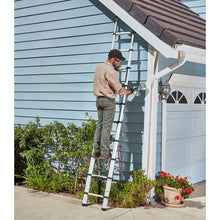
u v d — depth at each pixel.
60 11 6.54
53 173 6.19
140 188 5.16
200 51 5.04
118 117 5.70
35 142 6.68
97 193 5.39
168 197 5.20
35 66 6.95
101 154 5.07
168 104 6.00
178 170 6.31
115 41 5.78
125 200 5.09
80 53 6.27
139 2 5.41
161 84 5.72
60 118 6.59
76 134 5.88
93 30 6.08
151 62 5.32
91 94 6.17
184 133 6.45
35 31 6.94
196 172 6.82
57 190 5.95
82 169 5.71
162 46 4.73
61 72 6.55
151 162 5.35
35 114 6.97
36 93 6.96
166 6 6.59
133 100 5.54
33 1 6.96
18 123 7.21
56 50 6.62
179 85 6.23
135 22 5.05
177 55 4.71
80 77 6.29
